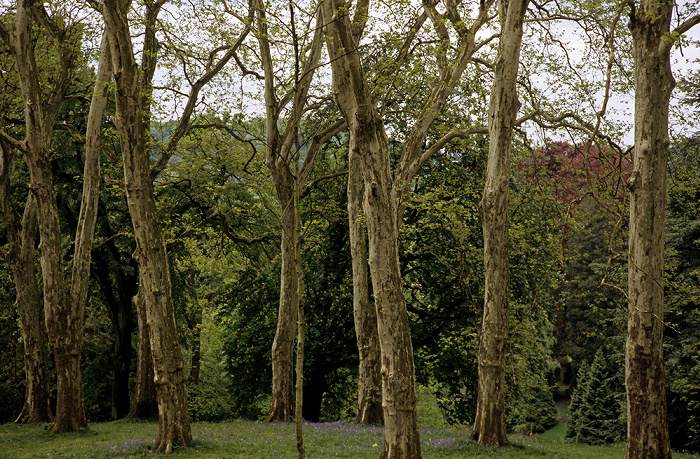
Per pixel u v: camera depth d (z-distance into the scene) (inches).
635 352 376.2
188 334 1163.3
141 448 447.5
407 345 352.8
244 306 929.5
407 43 589.6
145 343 820.0
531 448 485.7
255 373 906.1
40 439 527.5
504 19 528.1
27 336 711.7
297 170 300.0
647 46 382.9
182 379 462.3
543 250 764.6
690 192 673.6
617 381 1070.4
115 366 999.0
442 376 881.5
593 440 1085.1
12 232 711.1
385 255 351.3
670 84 382.9
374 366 692.1
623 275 696.4
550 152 689.6
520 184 823.1
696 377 730.8
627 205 513.3
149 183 458.9
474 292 832.3
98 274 995.3
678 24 406.3
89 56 713.0
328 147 874.8
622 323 812.0
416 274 941.2
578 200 497.7
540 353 893.2
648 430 368.8
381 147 359.3
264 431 577.0
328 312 889.5
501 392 500.1
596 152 666.2
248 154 911.0
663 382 373.4
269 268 946.7
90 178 609.3
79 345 590.6
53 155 890.7
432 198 616.7
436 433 611.2
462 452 454.9
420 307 951.6
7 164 710.5
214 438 499.2
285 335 721.0
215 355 1455.5
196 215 980.6
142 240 451.5
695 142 726.5
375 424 677.9
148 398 816.3
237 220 1005.8
